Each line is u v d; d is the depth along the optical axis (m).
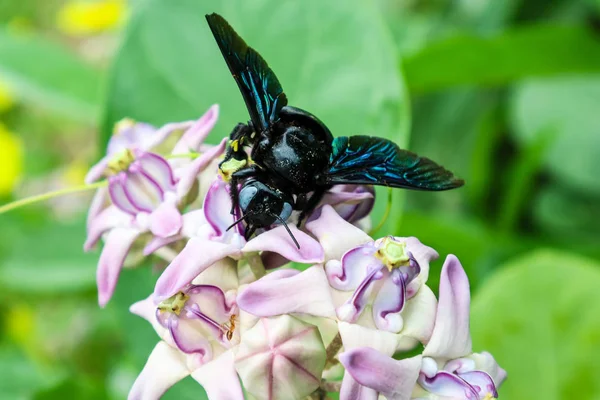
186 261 0.28
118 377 0.46
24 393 0.45
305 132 0.28
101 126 0.37
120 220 0.31
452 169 0.53
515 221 0.49
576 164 0.49
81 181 0.59
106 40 0.69
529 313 0.37
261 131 0.28
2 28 0.50
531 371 0.37
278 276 0.27
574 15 0.54
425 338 0.28
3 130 0.59
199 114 0.37
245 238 0.28
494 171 0.52
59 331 0.57
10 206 0.31
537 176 0.51
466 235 0.42
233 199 0.28
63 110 0.46
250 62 0.28
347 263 0.28
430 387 0.27
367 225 0.31
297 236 0.28
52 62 0.44
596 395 0.36
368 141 0.28
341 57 0.36
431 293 0.28
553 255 0.37
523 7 0.54
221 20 0.28
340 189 0.30
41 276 0.46
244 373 0.28
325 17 0.36
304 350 0.27
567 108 0.50
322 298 0.27
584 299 0.37
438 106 0.55
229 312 0.28
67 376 0.41
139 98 0.37
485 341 0.37
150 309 0.29
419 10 0.63
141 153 0.30
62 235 0.46
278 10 0.36
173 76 0.37
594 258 0.43
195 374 0.28
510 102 0.52
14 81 0.44
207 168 0.30
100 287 0.30
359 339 0.27
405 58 0.41
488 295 0.37
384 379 0.26
